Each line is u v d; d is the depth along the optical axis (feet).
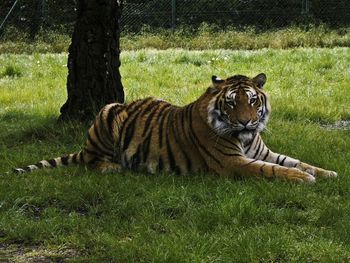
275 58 91.09
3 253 28.40
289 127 49.88
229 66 85.61
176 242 27.86
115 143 39.86
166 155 38.24
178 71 81.46
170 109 39.40
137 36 124.77
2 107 62.54
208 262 26.43
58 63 91.25
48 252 28.43
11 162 42.27
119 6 48.55
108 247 28.30
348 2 134.10
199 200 33.65
